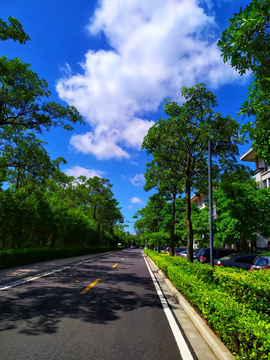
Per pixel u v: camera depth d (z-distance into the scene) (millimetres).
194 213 29906
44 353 3398
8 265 11789
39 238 18891
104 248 39094
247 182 21625
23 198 15328
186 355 3439
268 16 3709
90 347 3639
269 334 2658
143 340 3957
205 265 8539
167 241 27109
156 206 30359
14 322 4594
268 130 5262
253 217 17391
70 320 4809
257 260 8945
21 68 12008
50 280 9289
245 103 4957
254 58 4191
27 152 15469
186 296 6477
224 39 4281
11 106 13000
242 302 5184
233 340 3195
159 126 12102
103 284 8797
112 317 5098
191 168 13500
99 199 37062
